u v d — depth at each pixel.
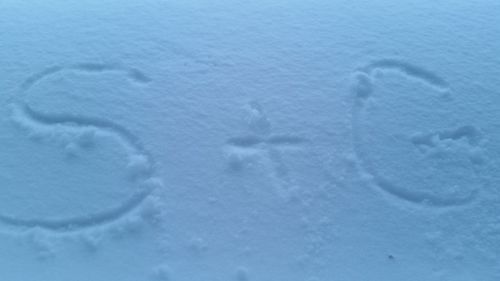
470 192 1.81
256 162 1.86
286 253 1.68
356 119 1.97
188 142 1.90
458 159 1.88
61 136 1.93
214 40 2.20
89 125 1.96
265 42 2.20
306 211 1.75
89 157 1.88
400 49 2.17
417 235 1.73
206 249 1.69
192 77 2.08
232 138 1.91
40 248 1.69
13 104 2.00
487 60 2.13
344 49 2.17
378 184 1.83
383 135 1.93
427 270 1.67
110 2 2.36
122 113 1.97
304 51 2.17
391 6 2.33
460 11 2.31
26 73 2.08
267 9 2.32
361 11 2.31
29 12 2.31
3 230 1.73
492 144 1.90
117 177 1.84
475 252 1.69
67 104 2.00
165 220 1.73
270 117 1.96
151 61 2.13
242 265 1.66
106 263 1.67
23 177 1.84
